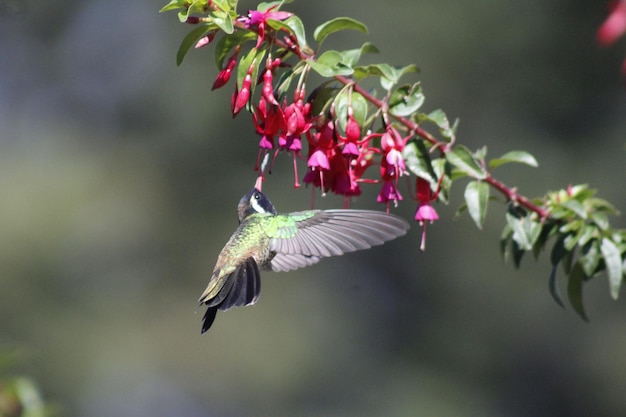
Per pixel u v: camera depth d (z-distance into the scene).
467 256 17.42
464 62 17.53
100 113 20.45
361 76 4.58
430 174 4.66
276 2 4.48
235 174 18.39
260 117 4.41
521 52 17.56
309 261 4.91
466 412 17.44
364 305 18.55
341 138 4.39
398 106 4.61
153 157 19.20
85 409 18.30
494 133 17.56
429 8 17.41
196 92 18.77
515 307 17.39
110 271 19.00
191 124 18.81
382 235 4.33
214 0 4.34
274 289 18.91
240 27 4.36
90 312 18.70
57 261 18.94
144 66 20.70
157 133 19.42
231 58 4.38
